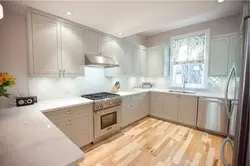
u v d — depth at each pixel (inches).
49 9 74.3
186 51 146.3
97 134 96.3
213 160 76.8
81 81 110.0
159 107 148.9
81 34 96.0
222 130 105.8
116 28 104.9
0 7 40.7
